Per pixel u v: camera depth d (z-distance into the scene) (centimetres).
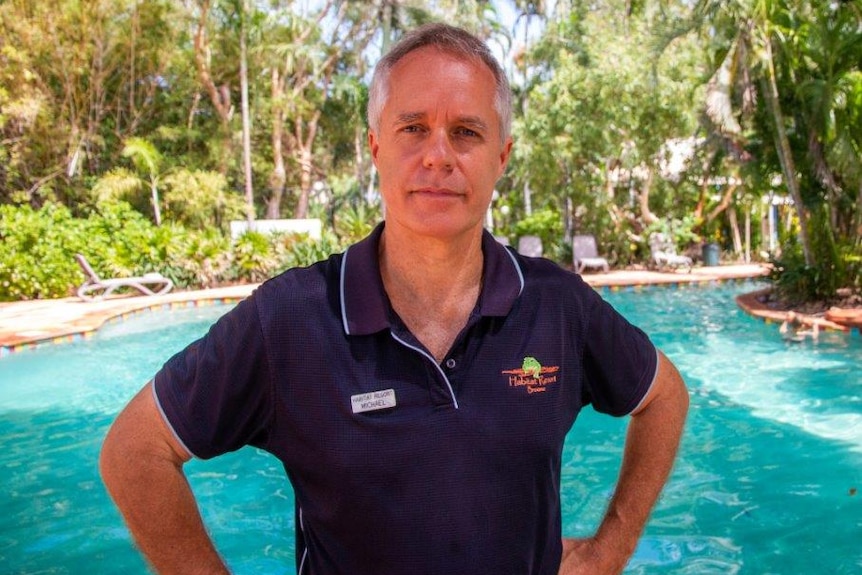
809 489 432
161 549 126
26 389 724
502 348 126
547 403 126
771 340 886
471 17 2433
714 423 567
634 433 154
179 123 2552
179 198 2150
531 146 1938
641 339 147
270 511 427
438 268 131
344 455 119
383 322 121
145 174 2228
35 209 2109
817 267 1097
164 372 125
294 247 1786
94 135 2214
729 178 1939
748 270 1847
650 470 152
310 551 131
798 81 1164
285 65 2603
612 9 2014
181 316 1220
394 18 2272
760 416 580
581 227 2084
